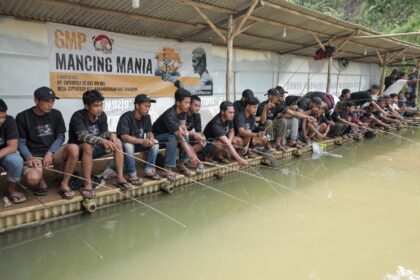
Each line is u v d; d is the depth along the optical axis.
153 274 2.46
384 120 8.70
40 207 2.95
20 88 4.40
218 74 7.07
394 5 18.16
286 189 4.33
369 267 2.57
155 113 6.00
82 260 2.62
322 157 6.05
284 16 5.72
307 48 8.31
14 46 4.29
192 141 4.39
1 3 3.90
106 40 5.15
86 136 3.18
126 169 3.66
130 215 3.42
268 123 5.23
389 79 11.59
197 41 6.48
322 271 2.51
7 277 2.36
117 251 2.77
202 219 3.40
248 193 4.16
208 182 4.41
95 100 3.28
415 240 3.01
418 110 11.27
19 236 2.83
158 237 3.02
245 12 5.00
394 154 6.46
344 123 7.00
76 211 3.23
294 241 2.96
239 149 4.93
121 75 5.40
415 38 15.20
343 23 6.61
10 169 2.88
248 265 2.58
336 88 11.18
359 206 3.79
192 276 2.44
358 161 5.86
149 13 4.82
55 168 3.51
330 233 3.12
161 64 5.95
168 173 3.97
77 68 4.88
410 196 4.14
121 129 3.62
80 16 4.56
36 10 4.20
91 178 3.62
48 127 3.30
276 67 8.60
